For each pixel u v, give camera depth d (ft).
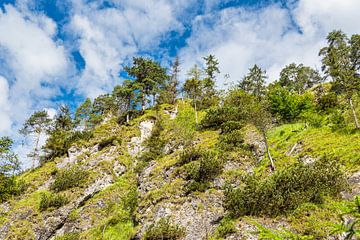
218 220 66.59
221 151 94.89
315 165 66.85
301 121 106.73
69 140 150.71
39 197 108.47
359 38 165.89
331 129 88.58
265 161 87.35
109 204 100.63
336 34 169.68
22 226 93.97
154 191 86.07
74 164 130.52
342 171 65.05
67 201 103.45
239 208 63.67
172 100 190.80
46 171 128.77
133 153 139.44
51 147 146.00
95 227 91.15
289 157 82.94
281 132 101.40
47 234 93.91
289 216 56.39
